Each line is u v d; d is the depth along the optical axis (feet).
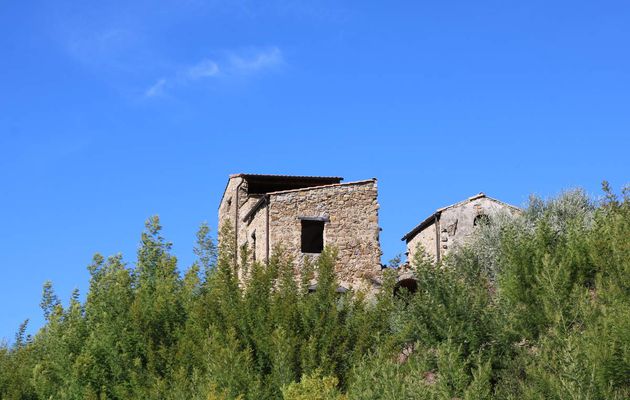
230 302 76.64
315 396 60.34
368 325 72.18
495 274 88.84
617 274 68.95
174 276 90.53
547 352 60.34
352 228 114.32
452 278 72.43
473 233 108.37
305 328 72.28
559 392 54.39
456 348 66.69
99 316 85.35
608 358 55.67
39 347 91.20
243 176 128.67
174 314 81.87
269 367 70.28
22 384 84.84
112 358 78.43
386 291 75.72
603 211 85.40
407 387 58.08
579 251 73.51
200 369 72.18
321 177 128.57
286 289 75.87
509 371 63.16
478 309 69.46
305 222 115.03
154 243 98.58
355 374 62.85
